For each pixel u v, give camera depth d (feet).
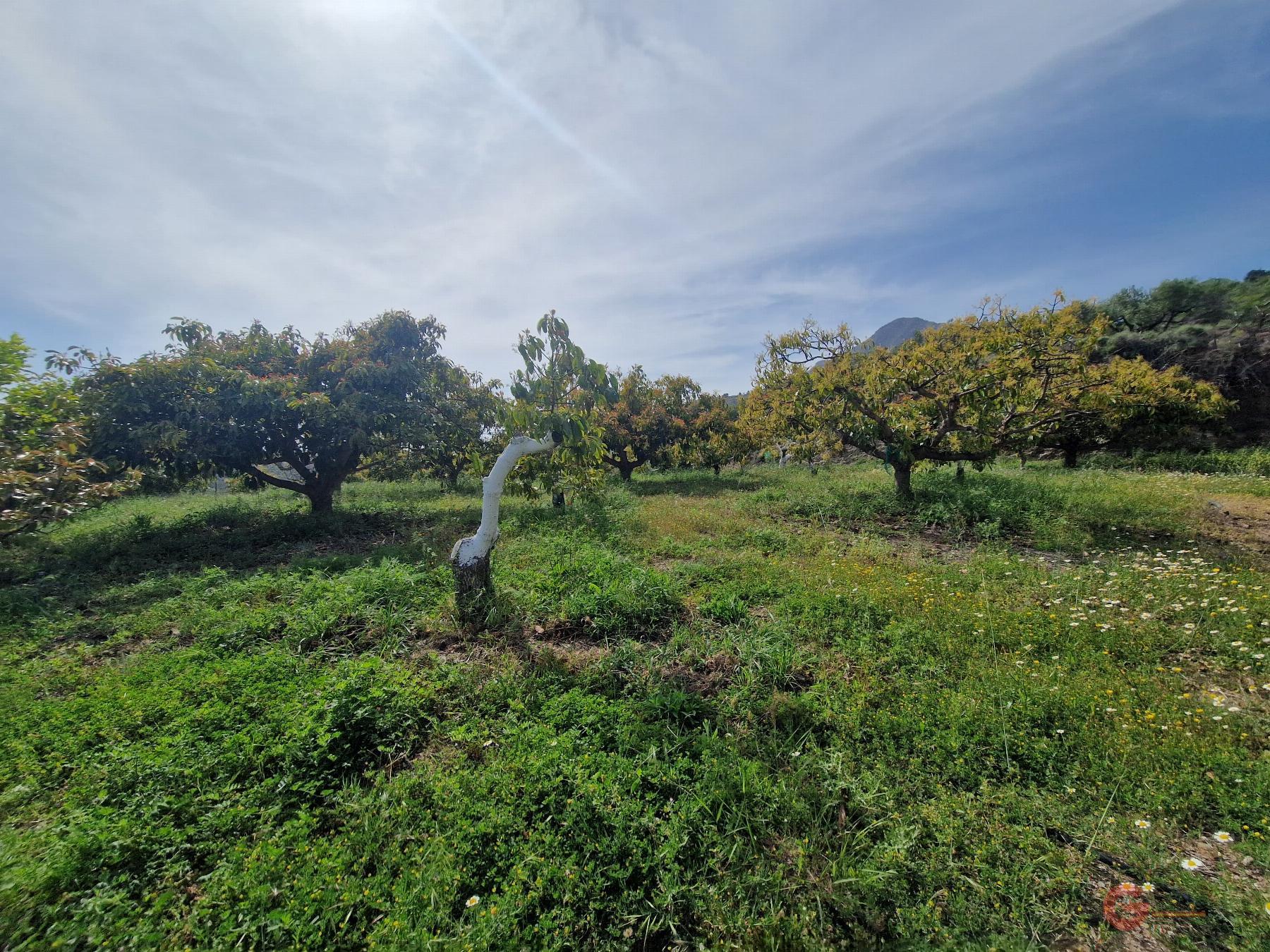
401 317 36.55
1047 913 6.77
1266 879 7.10
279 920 6.42
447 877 7.14
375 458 37.47
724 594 17.02
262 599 17.31
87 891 6.86
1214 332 57.26
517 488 21.81
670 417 55.42
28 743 9.71
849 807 8.50
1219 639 13.05
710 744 9.86
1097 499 28.71
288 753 9.30
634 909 6.93
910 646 13.34
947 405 30.60
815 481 44.21
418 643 14.44
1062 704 10.50
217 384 27.48
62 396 21.22
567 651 13.98
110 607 17.44
